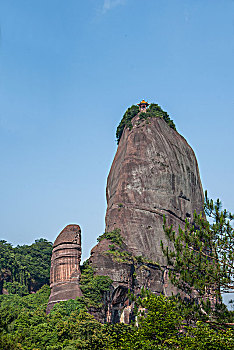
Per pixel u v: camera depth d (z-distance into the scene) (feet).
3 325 207.72
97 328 276.82
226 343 122.93
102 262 363.15
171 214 473.67
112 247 380.99
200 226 136.67
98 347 254.88
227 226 132.87
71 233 370.73
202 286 128.57
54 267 359.25
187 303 134.62
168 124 553.64
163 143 513.45
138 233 440.45
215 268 128.67
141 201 465.88
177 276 138.00
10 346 179.42
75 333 268.62
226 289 128.88
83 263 388.16
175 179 495.00
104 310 335.26
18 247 516.73
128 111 548.31
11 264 447.01
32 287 463.42
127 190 472.44
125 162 494.59
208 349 124.16
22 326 273.33
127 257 376.89
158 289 396.98
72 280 346.33
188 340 131.34
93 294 334.85
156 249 435.94
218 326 129.59
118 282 354.74
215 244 132.67
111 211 463.42
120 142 540.93
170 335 137.39
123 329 274.16
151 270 402.52
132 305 356.79
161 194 476.13
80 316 297.94
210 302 130.11
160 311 143.23
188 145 562.66
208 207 136.56
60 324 273.33
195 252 134.82
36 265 477.77
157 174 485.97
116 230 420.36
